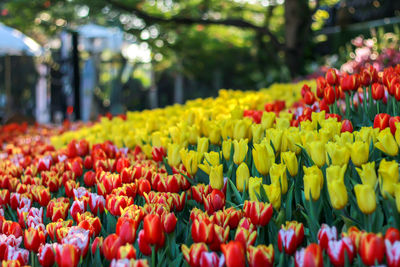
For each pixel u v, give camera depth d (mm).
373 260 1342
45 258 1629
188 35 15750
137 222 1767
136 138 3330
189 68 20141
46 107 15828
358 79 2676
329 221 1770
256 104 4133
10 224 1940
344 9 15898
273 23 17547
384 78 2621
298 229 1547
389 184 1565
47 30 11383
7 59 14906
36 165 3086
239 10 16188
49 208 2092
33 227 1907
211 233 1557
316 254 1356
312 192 1669
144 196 2080
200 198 2008
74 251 1542
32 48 11992
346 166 1705
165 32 12555
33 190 2303
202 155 2188
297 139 2078
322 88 2838
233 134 2434
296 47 12445
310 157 1939
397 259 1331
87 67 16719
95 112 17016
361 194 1522
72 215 2031
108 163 2717
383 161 1616
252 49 18062
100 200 2045
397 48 8625
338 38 15719
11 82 15742
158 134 2838
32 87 16000
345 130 2260
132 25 11617
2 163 3369
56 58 14352
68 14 10594
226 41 19594
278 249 1641
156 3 13547
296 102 4004
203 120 2863
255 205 1643
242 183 1942
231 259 1392
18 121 9180
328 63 14188
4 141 5762
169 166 2492
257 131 2334
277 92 4742
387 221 1613
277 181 1734
